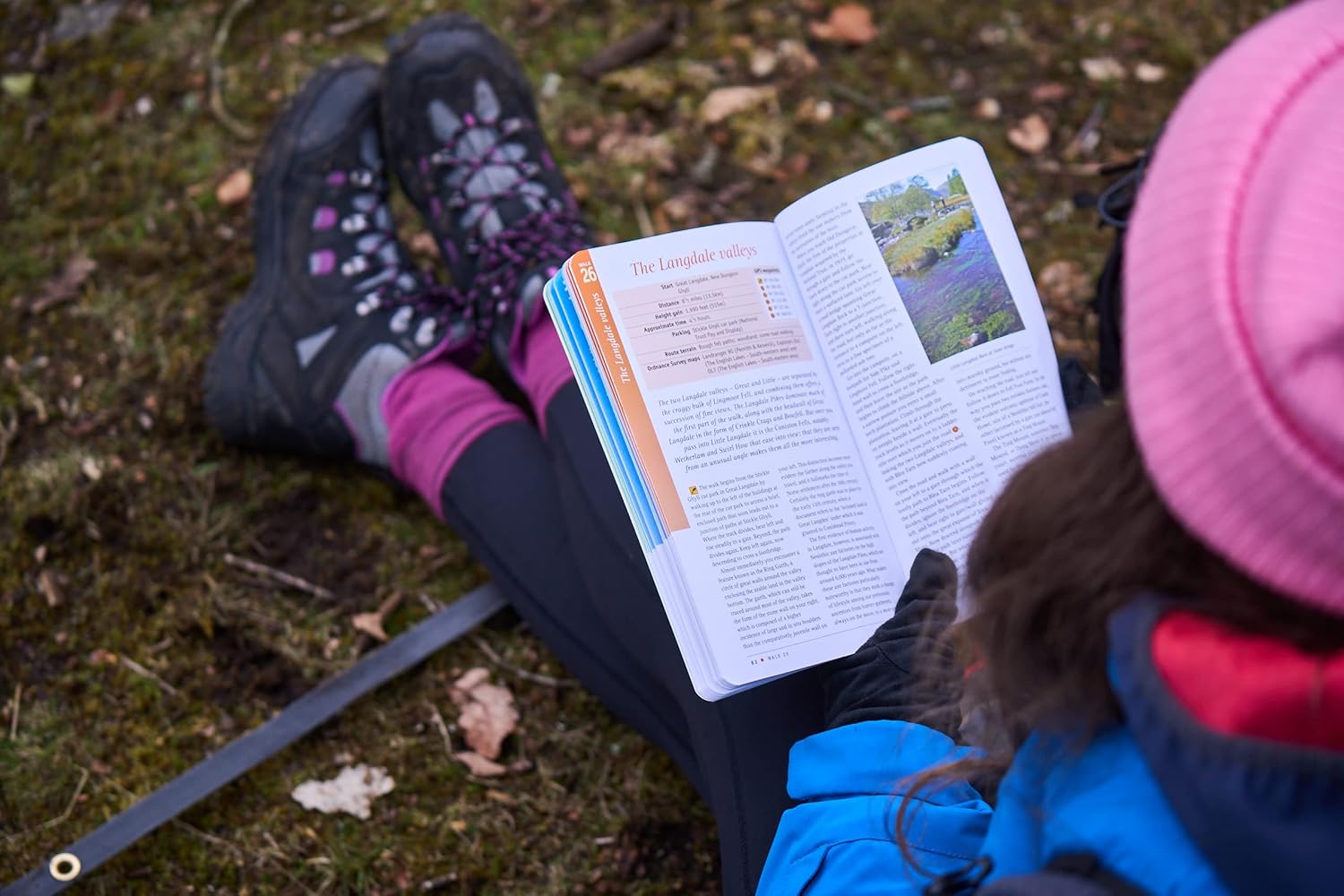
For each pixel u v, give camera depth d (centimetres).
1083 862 65
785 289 112
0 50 179
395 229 166
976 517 108
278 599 149
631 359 104
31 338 161
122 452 155
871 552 107
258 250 161
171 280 166
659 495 103
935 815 91
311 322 152
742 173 178
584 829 139
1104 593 62
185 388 159
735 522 104
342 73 165
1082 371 116
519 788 141
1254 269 50
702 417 105
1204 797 57
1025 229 174
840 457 109
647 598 119
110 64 179
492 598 149
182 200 171
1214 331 51
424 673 147
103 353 161
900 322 111
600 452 127
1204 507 52
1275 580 52
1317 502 49
